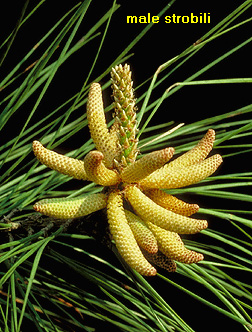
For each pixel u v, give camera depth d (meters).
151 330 1.16
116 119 1.01
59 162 0.92
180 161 1.01
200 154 1.02
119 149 1.00
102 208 1.00
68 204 0.92
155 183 0.97
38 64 1.13
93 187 1.39
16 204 1.16
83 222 1.02
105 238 1.04
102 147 1.01
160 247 0.96
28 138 1.33
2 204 1.18
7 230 1.06
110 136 1.04
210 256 1.33
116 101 1.00
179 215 0.91
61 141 1.14
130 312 1.17
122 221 0.91
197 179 0.97
